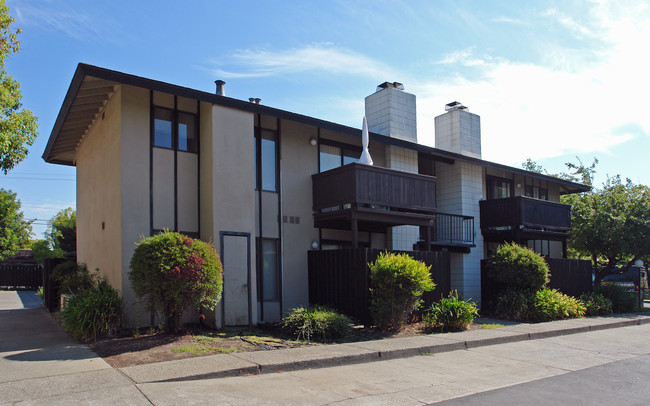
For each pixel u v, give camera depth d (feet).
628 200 73.10
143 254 30.58
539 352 32.40
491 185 66.95
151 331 32.55
